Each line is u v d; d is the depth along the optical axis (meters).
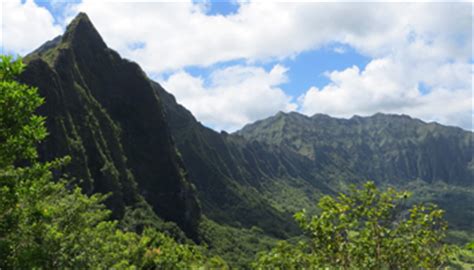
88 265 18.69
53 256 16.31
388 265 8.91
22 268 12.93
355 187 9.48
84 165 133.38
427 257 8.73
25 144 11.39
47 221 17.09
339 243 9.02
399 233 8.97
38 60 135.38
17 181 12.34
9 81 11.06
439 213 8.91
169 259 59.22
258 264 10.08
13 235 14.20
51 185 15.91
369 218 9.04
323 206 9.43
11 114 10.80
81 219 20.14
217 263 90.62
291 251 9.95
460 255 8.68
